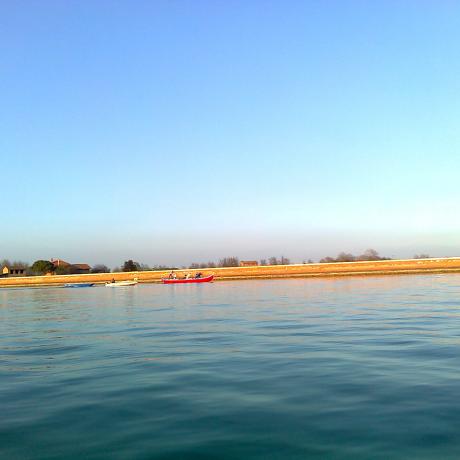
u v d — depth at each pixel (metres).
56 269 151.88
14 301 54.88
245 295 49.56
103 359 14.88
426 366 12.36
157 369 13.15
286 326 21.36
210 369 12.93
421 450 7.30
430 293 42.41
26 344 18.77
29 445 7.95
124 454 7.50
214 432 8.28
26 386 11.77
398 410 9.04
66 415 9.38
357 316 24.50
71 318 29.73
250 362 13.65
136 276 123.44
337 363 13.10
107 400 10.30
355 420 8.60
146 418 9.09
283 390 10.62
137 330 21.80
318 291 51.97
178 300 45.16
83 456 7.46
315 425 8.44
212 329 21.19
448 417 8.59
